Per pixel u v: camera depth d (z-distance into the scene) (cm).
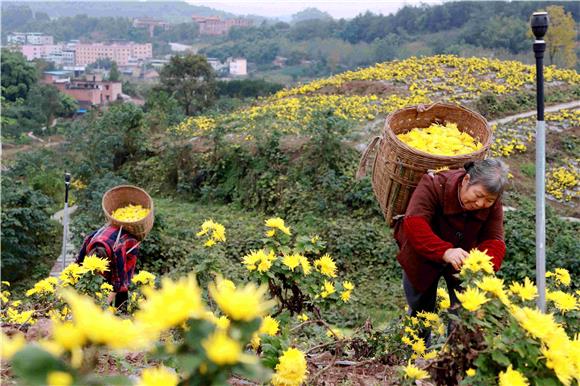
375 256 1072
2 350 109
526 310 205
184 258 1077
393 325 377
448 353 233
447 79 2100
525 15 4638
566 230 1073
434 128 442
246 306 128
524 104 1914
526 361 206
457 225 367
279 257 347
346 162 1360
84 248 524
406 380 239
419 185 377
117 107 1817
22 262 1201
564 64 3369
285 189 1382
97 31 11819
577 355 206
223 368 124
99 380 114
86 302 112
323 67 5928
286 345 243
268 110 1831
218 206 1498
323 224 1201
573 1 4447
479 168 350
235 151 1530
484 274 238
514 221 1061
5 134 3856
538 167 346
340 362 342
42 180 1770
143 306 126
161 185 1647
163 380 122
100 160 1712
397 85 2080
